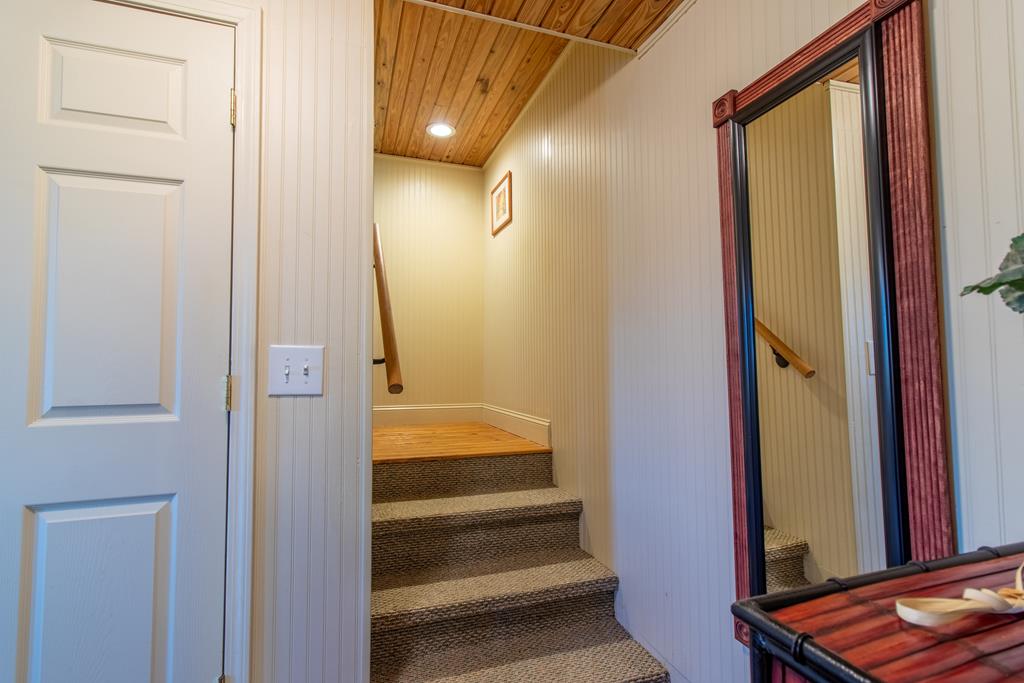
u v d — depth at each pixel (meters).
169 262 1.12
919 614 0.49
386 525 1.88
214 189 1.16
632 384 1.73
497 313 3.24
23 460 1.01
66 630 1.02
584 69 2.08
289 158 1.23
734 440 1.23
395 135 3.10
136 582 1.07
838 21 0.98
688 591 1.43
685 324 1.45
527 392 2.73
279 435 1.19
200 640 1.11
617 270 1.83
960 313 0.79
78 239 1.06
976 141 0.77
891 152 0.87
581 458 2.13
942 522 0.79
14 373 1.01
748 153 1.20
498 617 1.72
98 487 1.05
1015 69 0.73
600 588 1.81
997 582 0.58
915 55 0.84
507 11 1.53
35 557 1.01
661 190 1.57
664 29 1.57
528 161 2.71
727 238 1.25
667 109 1.54
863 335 0.93
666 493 1.54
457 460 2.26
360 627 1.25
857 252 0.94
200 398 1.13
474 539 2.02
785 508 1.10
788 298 1.09
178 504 1.10
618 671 1.53
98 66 1.09
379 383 3.31
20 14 1.05
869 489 0.91
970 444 0.77
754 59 1.22
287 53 1.24
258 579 1.16
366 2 1.32
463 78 2.46
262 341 1.18
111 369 1.07
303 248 1.23
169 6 1.14
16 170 1.03
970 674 0.42
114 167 1.09
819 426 1.02
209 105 1.16
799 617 0.51
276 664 1.17
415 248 3.44
